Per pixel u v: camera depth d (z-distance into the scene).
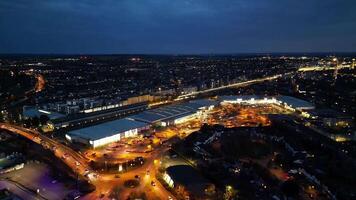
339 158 165.25
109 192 129.75
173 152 177.62
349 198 122.69
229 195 123.50
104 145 190.38
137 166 158.12
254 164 157.00
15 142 192.12
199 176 138.12
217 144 188.25
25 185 134.75
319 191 132.25
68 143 194.50
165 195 127.94
